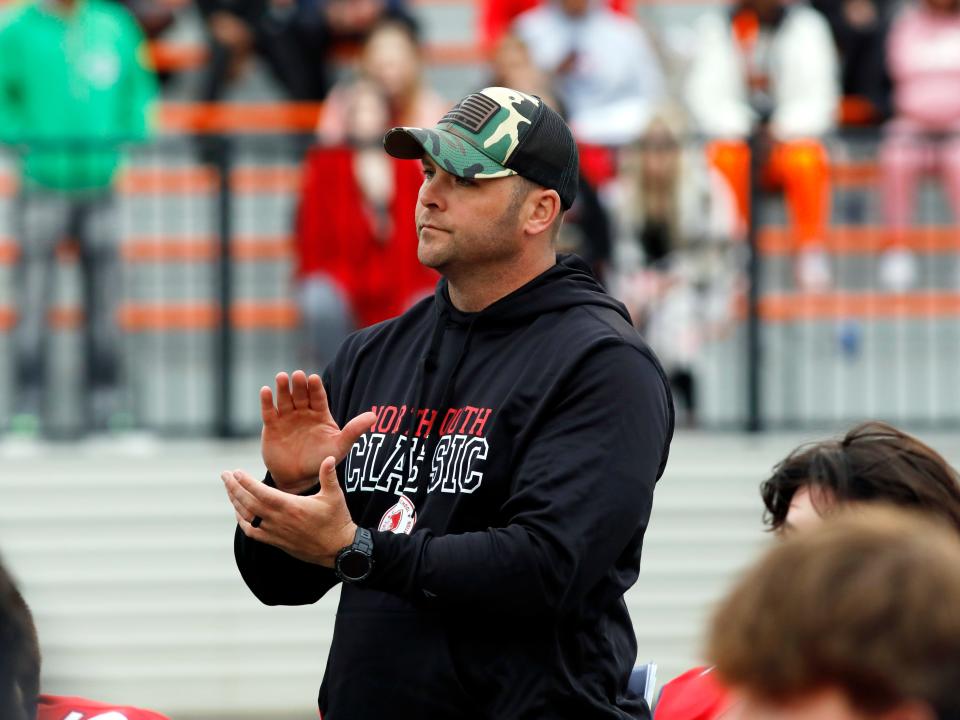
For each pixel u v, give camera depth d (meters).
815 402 26.70
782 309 26.50
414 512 11.25
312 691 25.59
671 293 26.05
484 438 11.02
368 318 25.75
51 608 25.67
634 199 25.94
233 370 26.20
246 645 25.72
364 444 11.72
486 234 11.23
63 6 26.67
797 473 10.82
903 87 30.61
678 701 12.22
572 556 10.41
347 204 25.69
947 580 5.69
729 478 26.23
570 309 11.32
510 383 11.13
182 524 26.02
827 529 6.01
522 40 28.05
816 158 26.19
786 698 5.79
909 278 26.83
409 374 11.82
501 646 10.76
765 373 26.42
